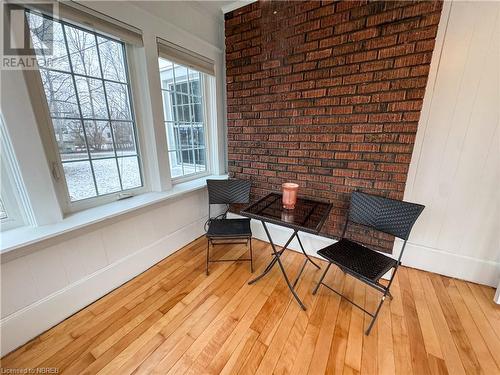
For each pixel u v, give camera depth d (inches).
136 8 63.4
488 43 56.2
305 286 68.5
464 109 61.7
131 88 70.1
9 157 47.3
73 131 58.6
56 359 46.5
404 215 56.1
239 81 85.7
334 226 77.5
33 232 49.2
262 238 95.7
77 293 57.6
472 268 68.4
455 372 44.2
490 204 63.6
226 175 109.7
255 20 77.0
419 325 54.6
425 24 54.3
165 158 79.9
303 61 71.5
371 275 50.3
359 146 68.0
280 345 49.8
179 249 88.4
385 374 43.9
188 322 55.6
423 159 69.0
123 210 63.0
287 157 81.7
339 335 52.1
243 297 63.9
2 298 45.4
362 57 62.8
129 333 52.5
